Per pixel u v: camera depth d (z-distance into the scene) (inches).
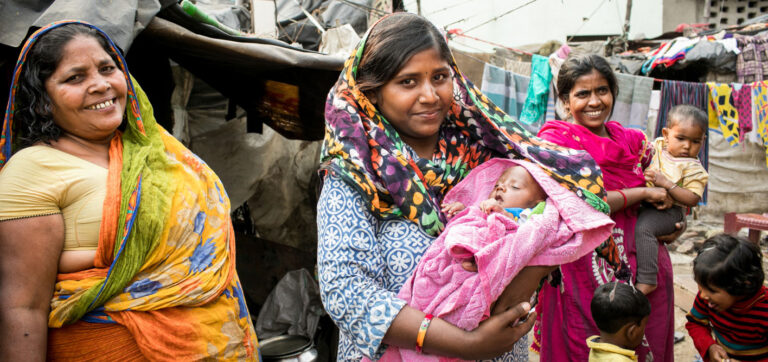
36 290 51.7
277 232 172.7
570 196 52.8
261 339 132.1
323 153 53.1
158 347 57.3
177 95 140.4
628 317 78.2
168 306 58.2
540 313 102.2
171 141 65.5
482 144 60.7
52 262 52.9
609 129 94.0
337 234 47.9
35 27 67.9
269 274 163.6
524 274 48.7
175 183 61.4
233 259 68.2
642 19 567.5
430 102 50.3
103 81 56.1
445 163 57.1
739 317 85.4
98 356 56.0
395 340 45.5
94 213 54.7
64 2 70.7
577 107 89.9
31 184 52.2
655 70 349.4
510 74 201.0
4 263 50.9
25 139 56.0
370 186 49.2
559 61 192.2
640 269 90.1
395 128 55.3
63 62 54.2
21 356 50.3
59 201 53.5
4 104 78.2
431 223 51.2
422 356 48.3
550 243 48.7
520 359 59.2
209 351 60.9
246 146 158.9
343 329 46.8
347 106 52.2
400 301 46.1
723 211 352.8
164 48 102.8
